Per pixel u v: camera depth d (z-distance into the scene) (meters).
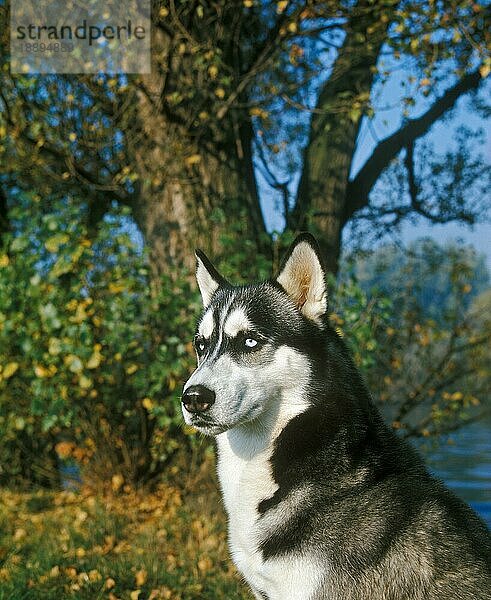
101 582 1.65
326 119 2.67
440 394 2.76
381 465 1.19
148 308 2.21
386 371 2.69
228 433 1.23
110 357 2.27
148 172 2.53
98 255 2.33
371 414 1.24
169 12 2.46
